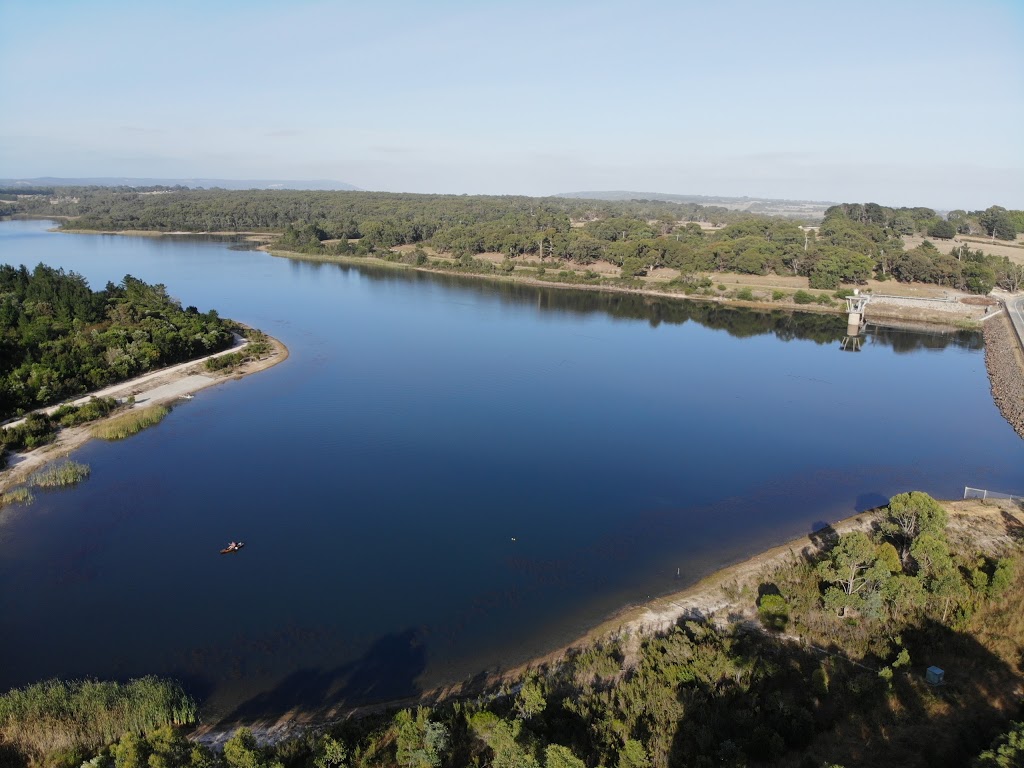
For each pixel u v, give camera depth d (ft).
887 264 649.20
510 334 471.21
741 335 492.13
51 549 188.34
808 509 215.31
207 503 216.74
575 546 191.93
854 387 359.87
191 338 376.89
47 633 153.17
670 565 181.47
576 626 156.15
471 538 196.65
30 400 289.53
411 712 125.49
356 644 150.71
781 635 146.51
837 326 523.70
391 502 219.00
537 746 105.60
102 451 255.70
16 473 233.96
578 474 242.17
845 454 264.11
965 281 592.60
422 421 293.84
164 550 189.16
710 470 246.68
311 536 197.57
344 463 249.34
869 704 122.83
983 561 168.25
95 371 318.04
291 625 157.17
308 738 118.21
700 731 115.44
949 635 142.61
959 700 123.13
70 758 112.57
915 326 522.47
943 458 261.03
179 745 105.19
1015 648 137.49
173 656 146.20
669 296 642.63
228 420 290.35
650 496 224.53
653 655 138.82
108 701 123.95
